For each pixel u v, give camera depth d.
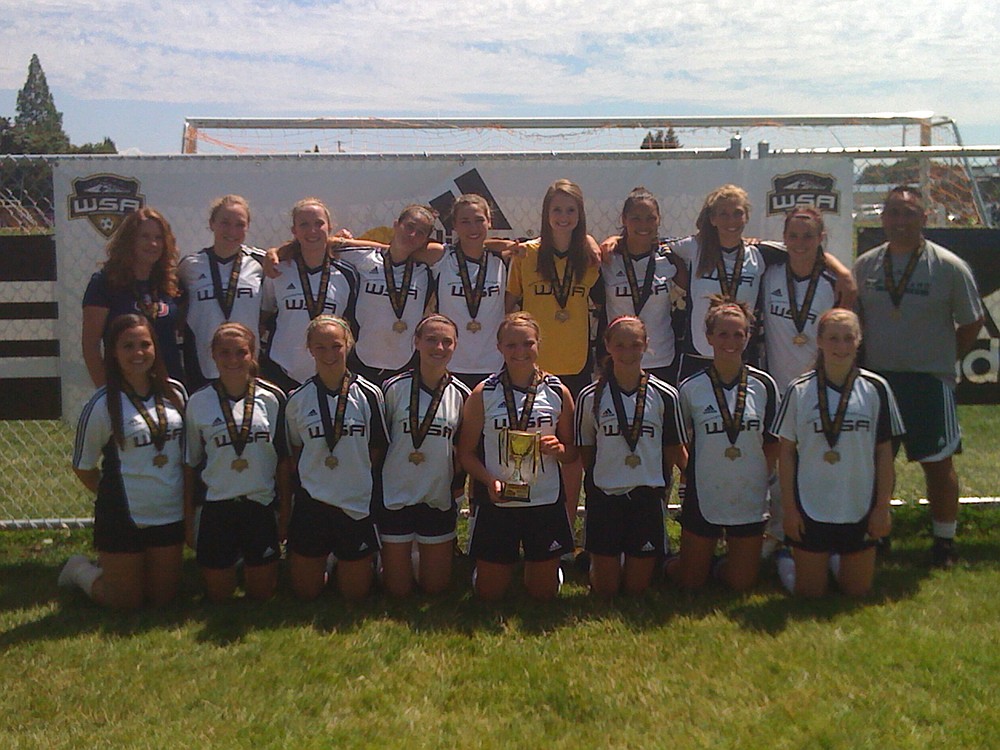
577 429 4.53
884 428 4.34
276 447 4.38
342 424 4.29
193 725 3.22
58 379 5.37
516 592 4.59
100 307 4.57
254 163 5.32
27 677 3.61
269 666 3.68
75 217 5.27
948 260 4.79
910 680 3.46
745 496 4.45
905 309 4.82
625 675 3.57
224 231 4.70
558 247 4.79
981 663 3.59
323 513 4.32
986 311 5.54
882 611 4.17
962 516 5.72
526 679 3.56
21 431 8.09
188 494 4.45
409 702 3.39
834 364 4.33
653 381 4.46
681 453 4.62
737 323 4.37
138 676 3.60
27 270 5.30
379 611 4.31
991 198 6.22
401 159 5.34
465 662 3.72
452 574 4.85
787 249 4.86
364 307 4.87
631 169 5.41
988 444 7.73
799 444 4.35
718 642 3.86
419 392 4.41
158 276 4.62
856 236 5.50
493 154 5.32
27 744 3.09
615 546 4.42
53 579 4.86
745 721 3.19
